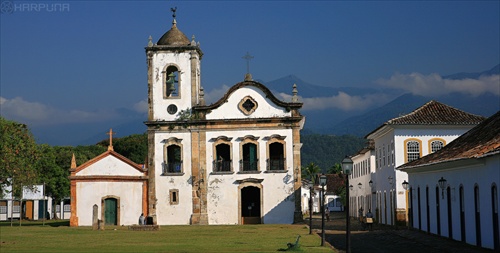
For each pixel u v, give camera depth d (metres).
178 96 52.66
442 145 50.22
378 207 59.78
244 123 51.81
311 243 31.12
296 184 51.31
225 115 52.09
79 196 49.41
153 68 53.03
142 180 51.47
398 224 50.16
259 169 51.50
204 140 52.00
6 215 78.25
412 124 49.91
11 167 55.72
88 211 49.41
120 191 50.31
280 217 51.31
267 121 51.69
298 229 44.34
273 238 34.50
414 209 43.00
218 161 51.88
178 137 52.25
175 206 51.56
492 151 25.52
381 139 57.22
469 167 30.28
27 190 62.88
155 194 51.66
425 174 39.56
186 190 51.72
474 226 29.73
